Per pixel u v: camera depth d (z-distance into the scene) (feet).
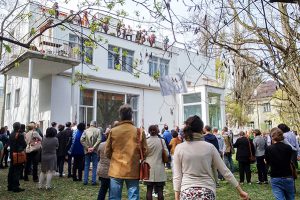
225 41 14.26
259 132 34.55
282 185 15.90
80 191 28.09
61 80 61.26
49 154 28.68
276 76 13.07
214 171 11.23
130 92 71.77
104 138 31.81
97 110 65.98
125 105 15.61
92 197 25.98
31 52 48.91
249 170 33.88
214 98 53.93
